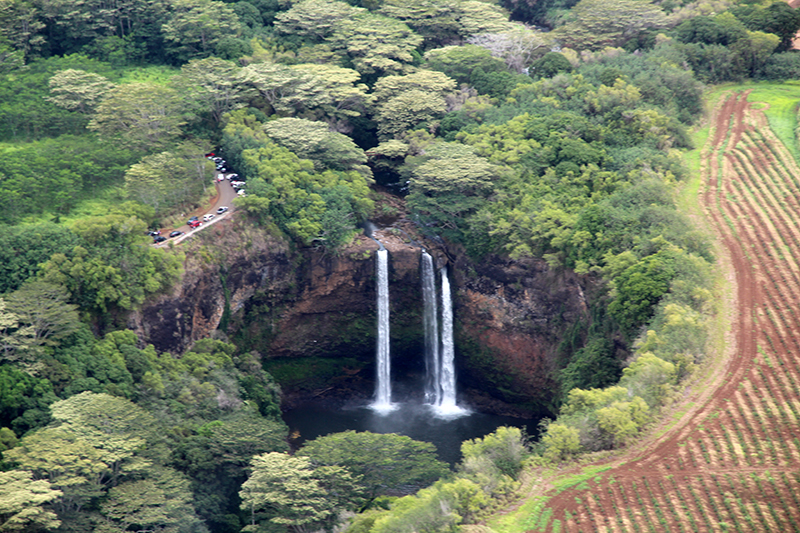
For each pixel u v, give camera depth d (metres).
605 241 124.38
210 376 118.94
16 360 100.56
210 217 136.75
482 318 143.88
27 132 163.12
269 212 140.88
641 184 135.88
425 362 152.25
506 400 145.12
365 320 148.50
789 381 101.38
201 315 128.38
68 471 85.00
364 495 96.75
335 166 159.88
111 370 106.38
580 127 154.88
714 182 147.88
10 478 81.50
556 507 85.50
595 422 94.19
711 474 88.31
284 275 141.25
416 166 151.38
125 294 115.75
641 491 86.75
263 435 103.44
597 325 122.88
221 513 97.44
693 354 104.75
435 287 147.75
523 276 137.12
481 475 87.75
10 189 133.88
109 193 145.12
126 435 92.94
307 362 148.75
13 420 94.81
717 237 131.25
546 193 141.50
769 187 145.62
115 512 85.25
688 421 96.00
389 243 146.25
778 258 125.62
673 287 110.75
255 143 154.12
